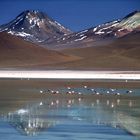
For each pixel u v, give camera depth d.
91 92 64.19
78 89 69.88
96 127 34.25
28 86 74.25
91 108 45.38
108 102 51.09
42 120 37.28
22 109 43.88
